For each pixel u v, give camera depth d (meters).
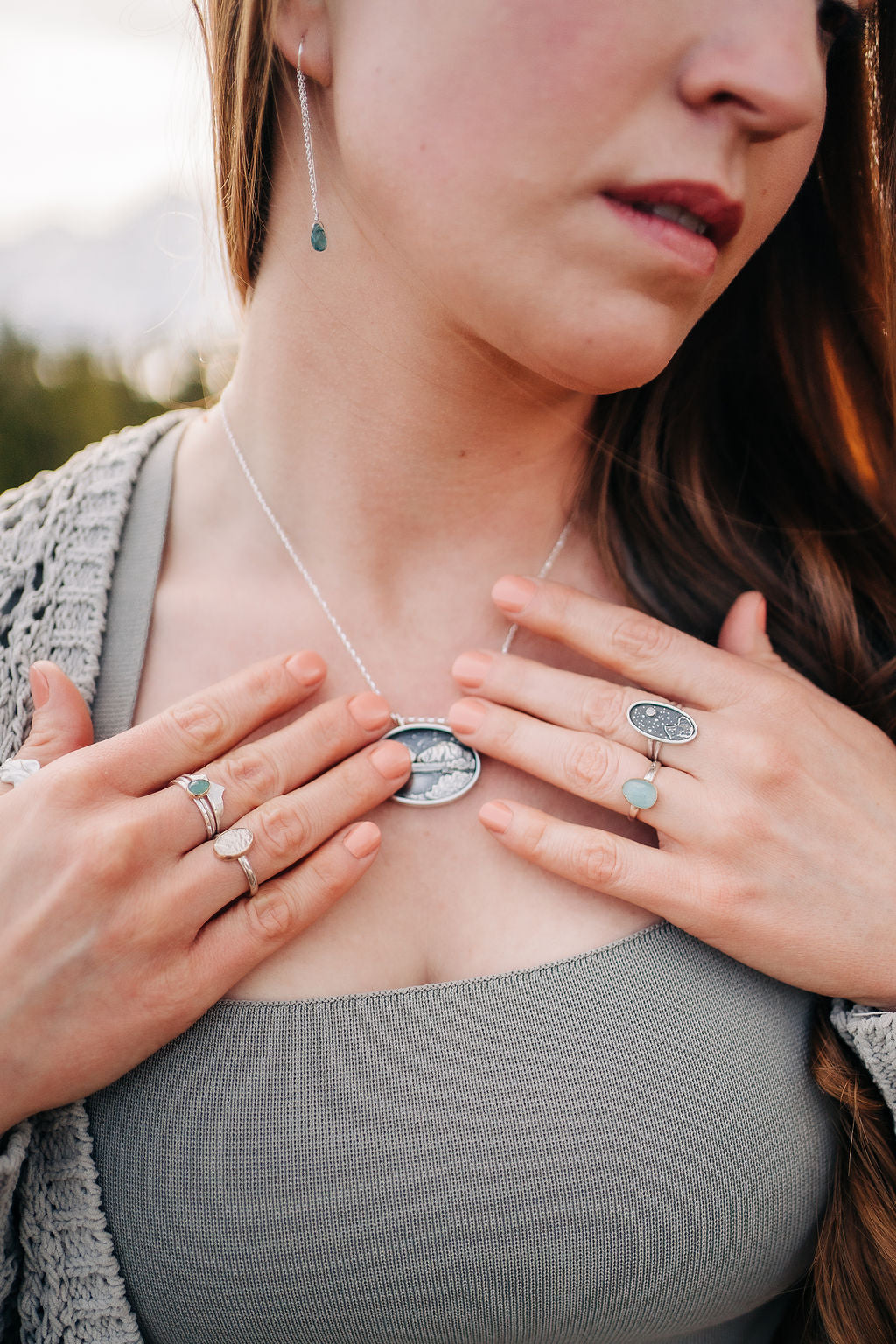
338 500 1.11
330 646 1.10
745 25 0.78
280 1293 0.90
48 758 1.00
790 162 0.89
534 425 1.07
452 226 0.85
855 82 1.19
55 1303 0.94
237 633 1.10
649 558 1.25
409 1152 0.89
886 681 1.24
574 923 0.98
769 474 1.35
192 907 0.88
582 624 1.05
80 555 1.14
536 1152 0.90
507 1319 0.92
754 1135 0.94
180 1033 0.92
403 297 0.96
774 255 1.30
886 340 1.31
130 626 1.10
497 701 1.04
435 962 0.97
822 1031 0.99
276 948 0.92
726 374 1.34
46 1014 0.87
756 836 0.95
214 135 1.09
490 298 0.87
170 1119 0.92
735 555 1.26
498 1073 0.91
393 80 0.83
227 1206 0.90
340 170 0.96
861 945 0.94
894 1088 0.95
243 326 1.18
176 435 1.29
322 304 1.02
